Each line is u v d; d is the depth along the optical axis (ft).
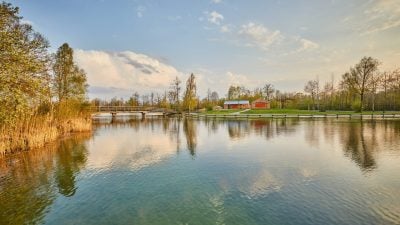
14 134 70.23
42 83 58.08
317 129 114.83
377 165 50.72
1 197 37.60
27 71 51.83
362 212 30.40
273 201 34.30
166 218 30.30
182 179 44.98
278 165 52.75
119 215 31.35
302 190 38.04
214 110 328.29
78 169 52.47
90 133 116.37
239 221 29.09
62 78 126.41
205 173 48.32
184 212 31.83
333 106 278.87
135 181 44.34
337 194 36.09
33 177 47.11
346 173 45.88
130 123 181.37
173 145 80.64
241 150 69.92
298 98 357.00
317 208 31.76
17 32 50.31
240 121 177.58
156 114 326.03
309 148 70.33
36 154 67.46
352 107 245.04
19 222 29.99
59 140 93.50
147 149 74.28
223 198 35.94
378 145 71.61
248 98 453.17
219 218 29.99
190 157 62.44
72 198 36.96
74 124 123.85
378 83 216.13
